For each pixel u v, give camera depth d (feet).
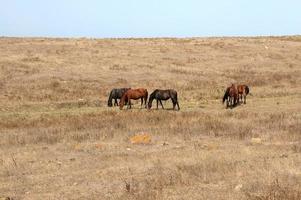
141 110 114.01
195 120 93.97
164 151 67.10
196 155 61.98
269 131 81.71
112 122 94.38
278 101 128.88
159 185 46.57
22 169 58.18
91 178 52.80
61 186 50.16
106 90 152.25
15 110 121.29
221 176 49.42
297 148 64.85
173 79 168.66
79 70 173.88
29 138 79.77
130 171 54.70
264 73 184.55
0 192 48.49
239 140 75.56
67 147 72.54
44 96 139.85
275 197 39.29
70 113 112.68
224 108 119.14
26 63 179.63
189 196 42.78
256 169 51.55
